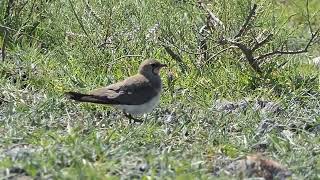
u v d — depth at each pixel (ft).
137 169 34.76
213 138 40.11
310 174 35.22
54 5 55.67
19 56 50.93
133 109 41.75
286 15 59.11
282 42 53.31
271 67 50.39
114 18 53.78
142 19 53.72
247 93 48.55
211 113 44.04
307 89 48.37
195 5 53.93
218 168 35.86
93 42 52.39
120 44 52.39
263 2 53.11
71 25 54.19
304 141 39.91
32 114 42.39
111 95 41.27
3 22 54.65
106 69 50.57
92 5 54.85
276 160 37.14
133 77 42.27
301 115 44.32
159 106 45.29
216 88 48.14
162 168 34.27
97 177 32.35
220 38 50.34
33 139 37.96
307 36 60.90
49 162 34.12
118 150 36.47
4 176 33.22
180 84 49.01
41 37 54.65
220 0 52.80
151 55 52.03
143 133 40.29
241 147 38.91
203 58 51.39
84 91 47.09
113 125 41.93
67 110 43.55
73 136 37.27
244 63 51.11
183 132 40.93
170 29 52.75
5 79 47.85
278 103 45.91
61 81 48.49
